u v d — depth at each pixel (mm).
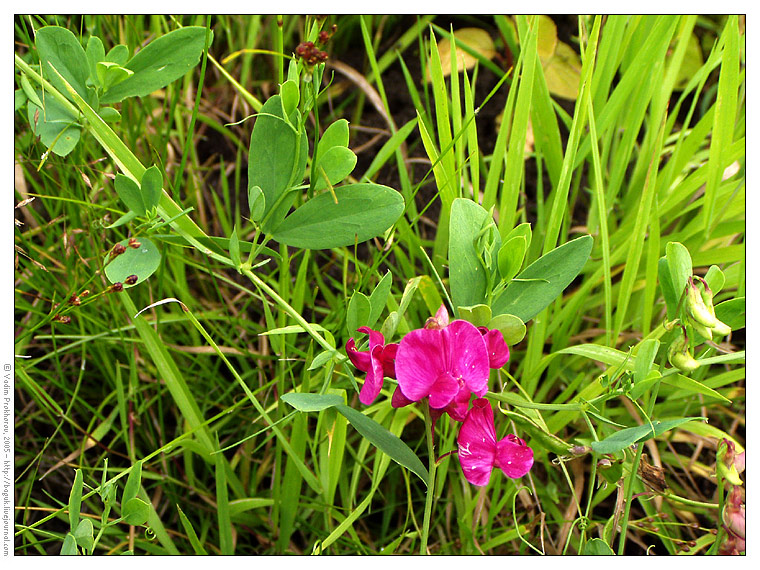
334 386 221
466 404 148
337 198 163
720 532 169
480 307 155
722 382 212
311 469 231
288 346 227
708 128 236
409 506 207
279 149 161
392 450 159
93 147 238
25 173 248
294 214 164
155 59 178
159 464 236
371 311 167
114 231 233
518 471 149
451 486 228
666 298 160
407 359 144
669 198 233
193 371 243
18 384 244
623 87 227
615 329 217
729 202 223
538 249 236
